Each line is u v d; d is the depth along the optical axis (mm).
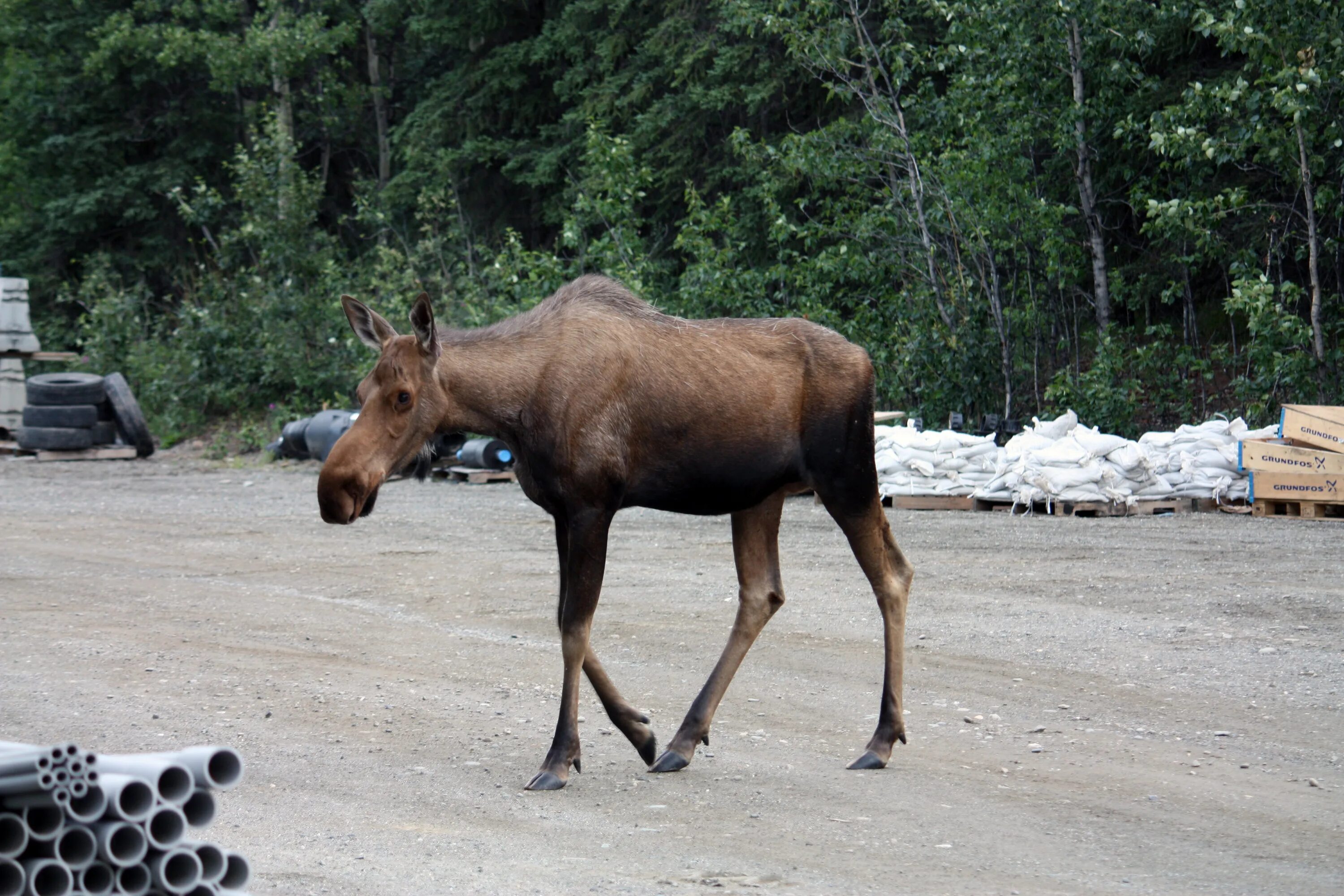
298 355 31875
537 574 13953
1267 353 20281
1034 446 17984
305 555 15359
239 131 44875
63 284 42406
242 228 34938
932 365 23156
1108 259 28250
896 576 7406
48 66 43312
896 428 19188
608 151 26781
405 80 46125
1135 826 6094
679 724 8109
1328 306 21734
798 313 25203
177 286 42031
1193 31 23219
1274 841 5871
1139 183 23969
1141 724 7973
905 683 9070
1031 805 6441
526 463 6996
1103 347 22703
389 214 38469
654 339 7098
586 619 6895
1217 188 25000
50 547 16062
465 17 37250
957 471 18656
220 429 32312
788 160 24578
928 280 24500
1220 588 12281
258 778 6934
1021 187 23719
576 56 35281
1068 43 23500
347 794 6668
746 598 7457
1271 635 10297
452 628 11250
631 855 5711
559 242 35500
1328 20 19859
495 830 6090
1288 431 17422
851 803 6504
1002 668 9477
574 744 6852
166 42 40344
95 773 3633
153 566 14594
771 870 5496
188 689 8938
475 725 8102
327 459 6641
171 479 24562
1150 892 5215
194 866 3818
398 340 6773
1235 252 22969
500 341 6945
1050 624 10922
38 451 28375
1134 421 23906
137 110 44281
